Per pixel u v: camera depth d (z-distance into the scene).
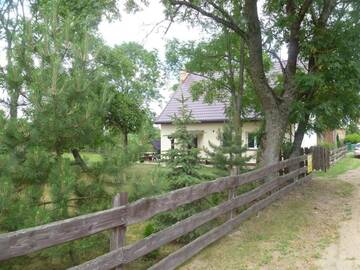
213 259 6.00
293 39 12.41
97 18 9.62
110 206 5.40
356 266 5.69
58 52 5.29
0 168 4.80
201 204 7.28
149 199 4.82
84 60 5.43
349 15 12.54
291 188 12.35
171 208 5.34
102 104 5.58
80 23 7.57
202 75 15.26
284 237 7.19
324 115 13.54
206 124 26.28
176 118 7.60
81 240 4.99
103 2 9.84
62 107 5.05
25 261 4.95
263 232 7.49
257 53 11.31
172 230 5.35
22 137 5.00
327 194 11.93
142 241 4.68
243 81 14.62
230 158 9.44
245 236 7.21
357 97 13.20
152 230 7.27
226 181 7.22
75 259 5.19
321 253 6.31
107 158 5.62
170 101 29.61
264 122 13.88
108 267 4.09
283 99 11.91
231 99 14.86
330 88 12.98
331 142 35.00
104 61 10.31
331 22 12.89
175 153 7.32
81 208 5.23
